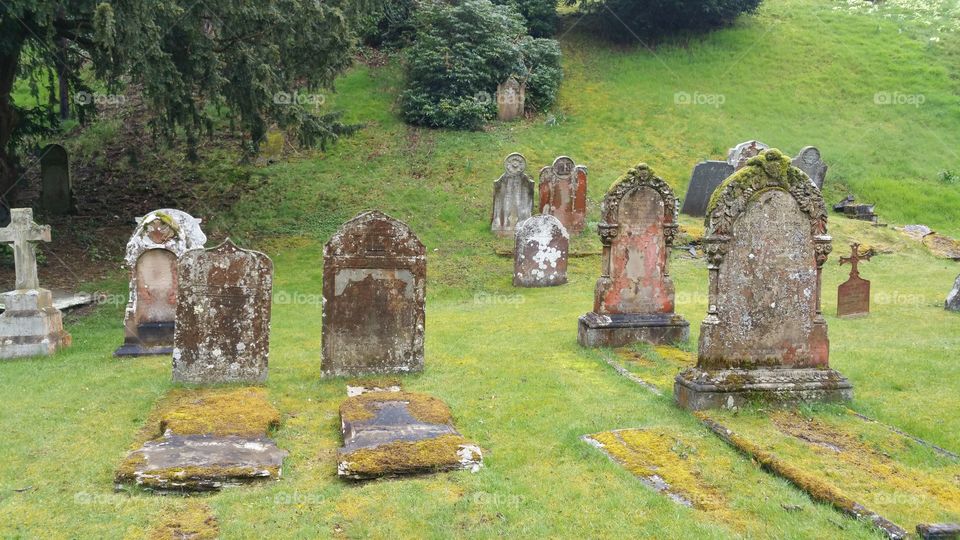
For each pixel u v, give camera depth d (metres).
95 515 5.44
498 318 13.52
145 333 11.12
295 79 19.56
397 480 6.05
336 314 9.25
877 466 6.08
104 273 17.38
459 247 19.56
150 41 14.92
